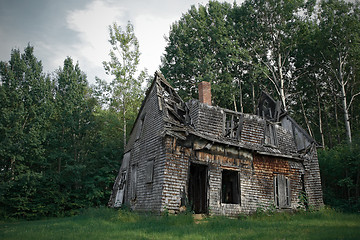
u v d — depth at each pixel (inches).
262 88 1551.4
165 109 683.4
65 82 1177.4
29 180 903.1
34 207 898.1
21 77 1028.5
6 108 954.7
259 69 1327.5
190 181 746.8
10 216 869.2
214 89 1246.3
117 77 1175.0
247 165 688.4
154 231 387.2
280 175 736.3
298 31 1363.2
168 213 550.0
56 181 998.4
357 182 889.5
